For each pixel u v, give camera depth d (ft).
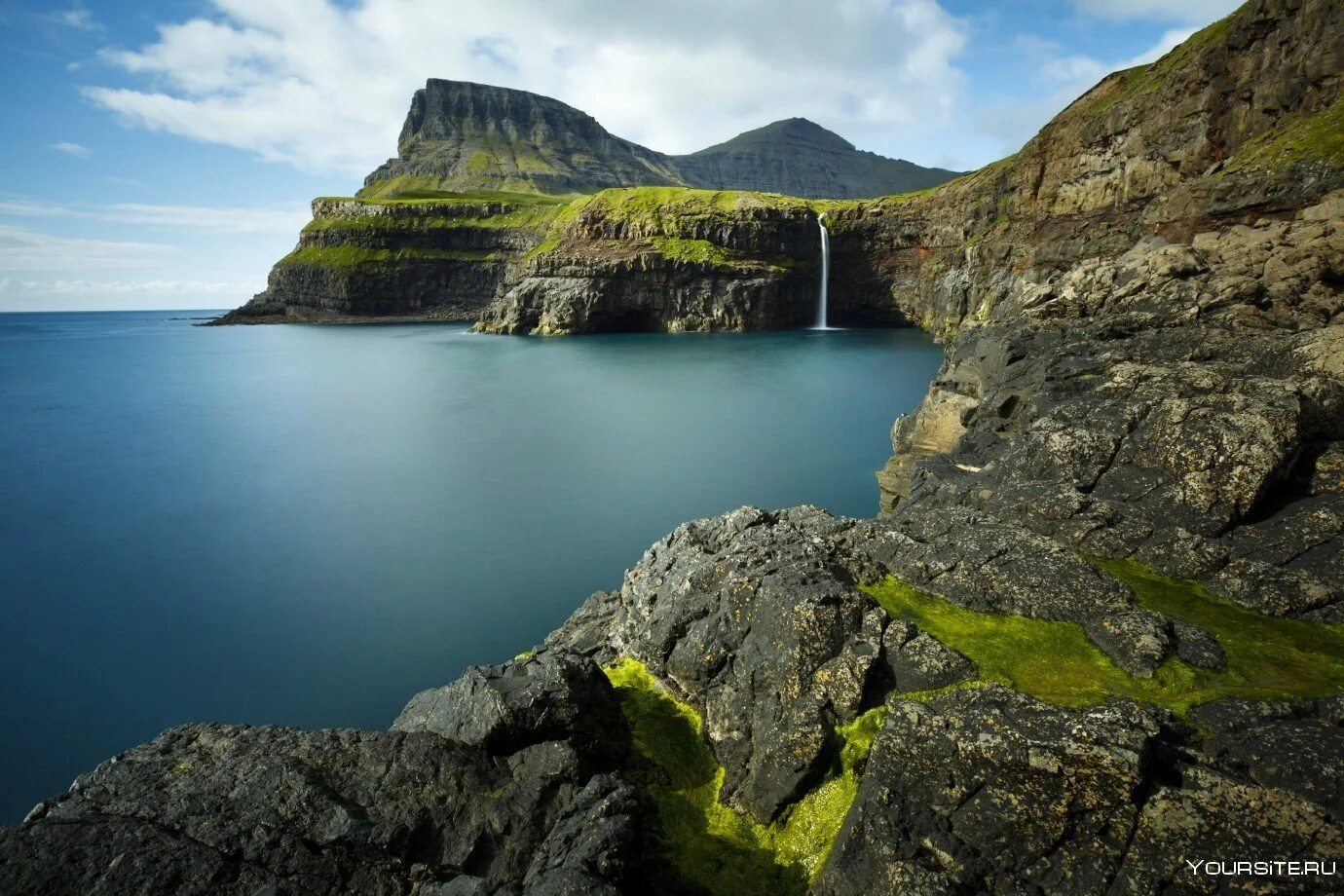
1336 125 121.60
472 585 107.34
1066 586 42.45
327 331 638.94
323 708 76.95
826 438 197.67
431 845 32.73
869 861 30.01
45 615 99.40
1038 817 28.12
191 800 32.12
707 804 39.19
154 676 83.66
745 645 43.91
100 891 26.84
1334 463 50.52
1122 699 31.99
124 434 225.97
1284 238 88.43
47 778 66.95
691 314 520.83
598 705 44.01
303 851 30.22
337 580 110.01
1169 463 53.01
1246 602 42.55
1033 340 92.43
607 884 28.07
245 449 204.74
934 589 45.62
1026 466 59.93
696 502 144.77
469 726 39.34
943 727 31.37
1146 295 94.02
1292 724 29.81
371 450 200.75
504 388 307.78
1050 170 302.25
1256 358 64.44
